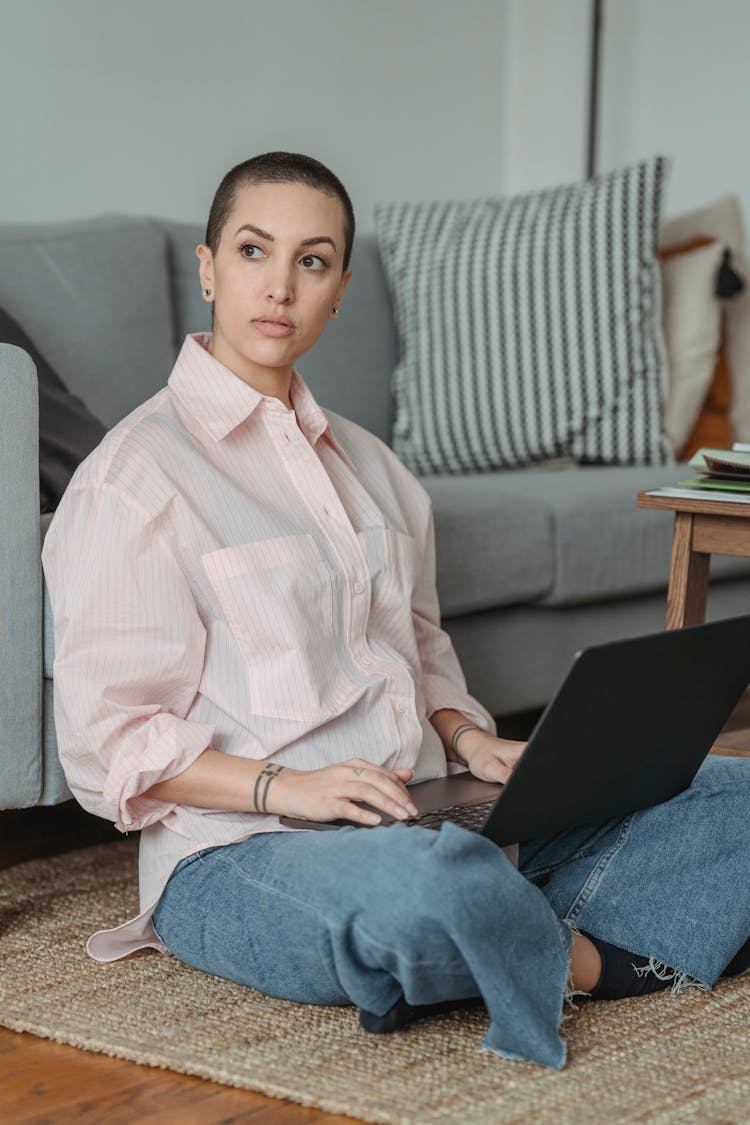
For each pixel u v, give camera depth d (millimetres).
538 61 3803
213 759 1410
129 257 2471
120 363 2379
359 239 3016
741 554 1711
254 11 3166
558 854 1519
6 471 1592
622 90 3820
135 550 1408
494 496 2367
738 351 3174
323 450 1632
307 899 1316
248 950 1401
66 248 2396
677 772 1486
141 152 2986
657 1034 1360
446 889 1234
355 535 1547
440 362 2859
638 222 2910
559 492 2471
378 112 3475
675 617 1767
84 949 1596
